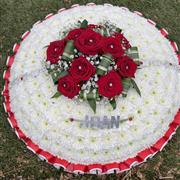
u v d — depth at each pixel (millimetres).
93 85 906
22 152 1119
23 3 1303
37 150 1001
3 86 1186
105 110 940
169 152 1104
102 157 968
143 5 1287
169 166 1093
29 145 1006
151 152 992
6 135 1139
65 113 948
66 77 911
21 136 1021
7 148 1126
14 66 1071
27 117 999
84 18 1084
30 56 1042
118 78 899
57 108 958
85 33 908
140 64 982
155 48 1033
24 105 1002
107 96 895
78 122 945
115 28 990
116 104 942
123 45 962
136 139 961
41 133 981
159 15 1275
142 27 1072
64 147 971
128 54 955
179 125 1071
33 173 1101
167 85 1003
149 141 982
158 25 1257
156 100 975
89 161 976
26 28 1269
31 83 1001
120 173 1080
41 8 1293
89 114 941
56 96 948
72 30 965
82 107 945
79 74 891
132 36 1035
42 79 988
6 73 1095
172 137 1113
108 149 958
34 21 1278
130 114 946
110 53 902
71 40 929
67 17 1096
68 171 1045
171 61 1045
